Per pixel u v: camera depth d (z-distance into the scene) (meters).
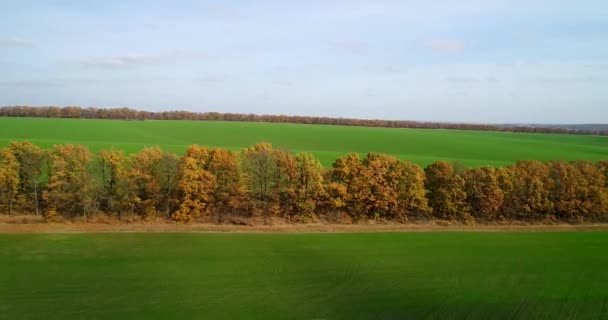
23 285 28.02
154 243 38.59
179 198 48.12
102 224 44.94
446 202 51.12
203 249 37.16
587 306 26.95
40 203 48.19
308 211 49.34
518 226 51.00
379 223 50.22
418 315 25.11
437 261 35.41
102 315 24.08
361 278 30.94
